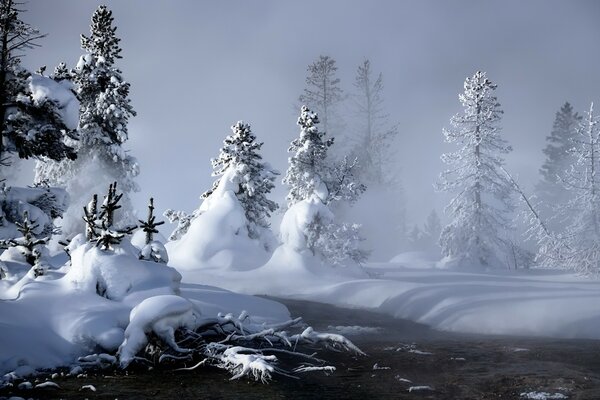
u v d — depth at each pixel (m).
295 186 32.06
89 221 13.45
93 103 34.56
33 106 18.16
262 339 13.15
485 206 37.25
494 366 11.56
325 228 27.62
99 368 10.45
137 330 10.76
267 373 9.95
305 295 22.61
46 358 10.41
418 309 18.69
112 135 35.16
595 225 29.53
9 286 14.28
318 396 9.20
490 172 37.41
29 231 16.50
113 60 35.56
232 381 10.00
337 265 27.12
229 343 12.62
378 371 11.11
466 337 15.23
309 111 32.75
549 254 29.30
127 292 12.50
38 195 20.69
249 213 33.12
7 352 10.03
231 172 32.97
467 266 35.94
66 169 34.00
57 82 19.09
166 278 13.29
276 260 27.27
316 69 60.53
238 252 29.52
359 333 15.80
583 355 12.58
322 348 13.23
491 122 37.91
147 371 10.49
